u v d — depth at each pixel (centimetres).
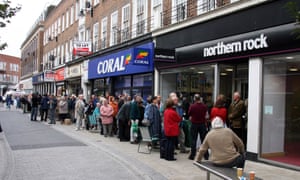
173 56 1338
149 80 1608
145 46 1598
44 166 830
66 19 3422
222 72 1128
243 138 1002
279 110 924
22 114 3017
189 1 1327
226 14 1063
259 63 948
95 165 848
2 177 709
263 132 947
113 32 2133
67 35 3350
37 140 1281
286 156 898
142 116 1264
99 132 1603
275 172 814
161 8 1556
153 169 815
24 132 1555
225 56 1070
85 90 2577
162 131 1025
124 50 1822
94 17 2520
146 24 1692
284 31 866
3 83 8538
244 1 982
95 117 1573
